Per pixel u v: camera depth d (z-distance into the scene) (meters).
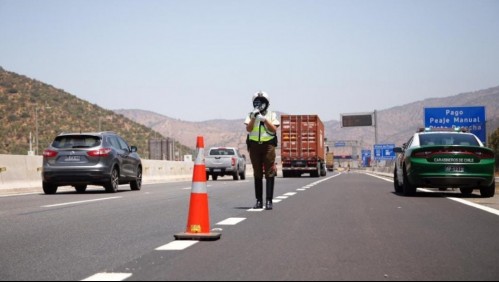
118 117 137.12
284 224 10.80
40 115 115.44
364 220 11.43
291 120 47.53
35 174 24.34
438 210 13.48
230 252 7.77
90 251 7.93
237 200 17.06
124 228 10.39
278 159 100.00
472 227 10.31
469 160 17.02
